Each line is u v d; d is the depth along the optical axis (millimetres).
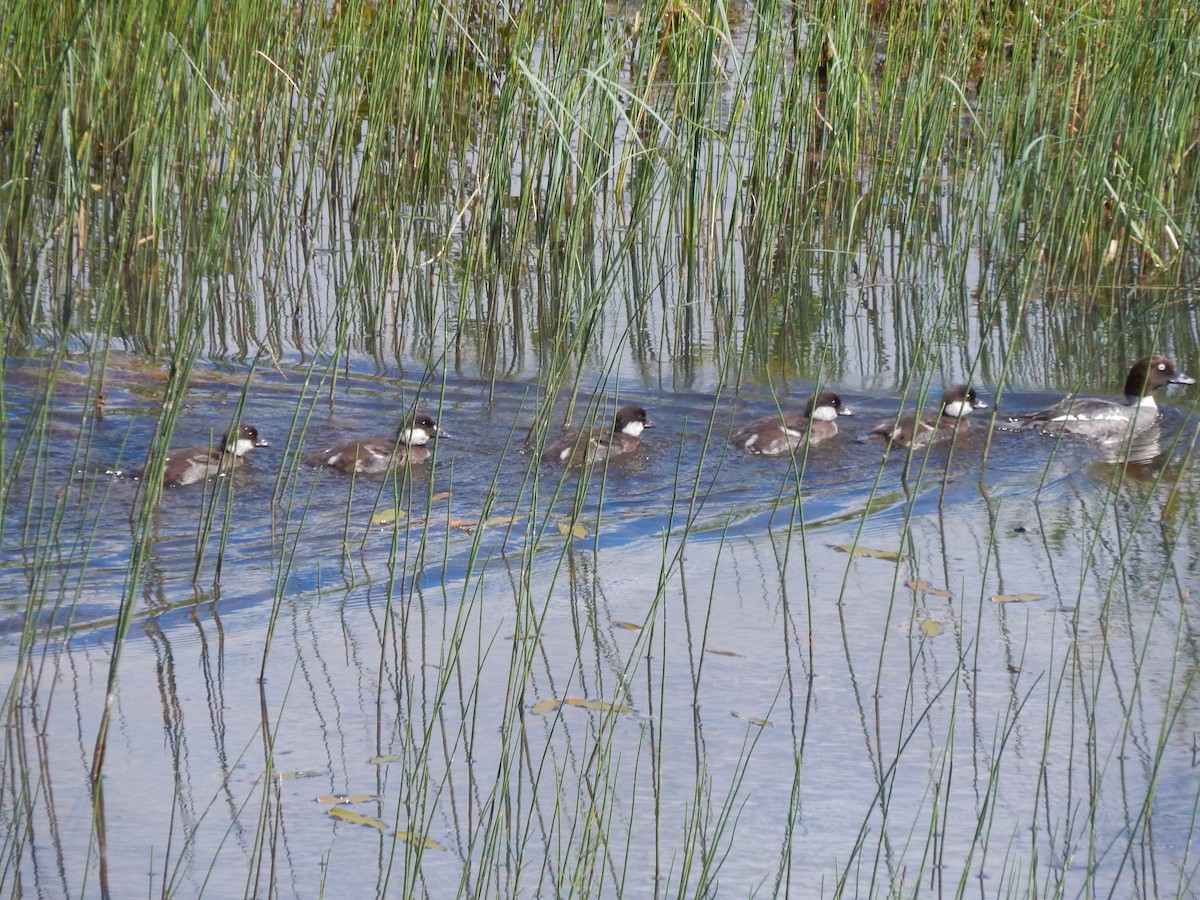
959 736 9406
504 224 21375
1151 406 16531
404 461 14703
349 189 23531
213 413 15898
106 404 15719
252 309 19531
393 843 7836
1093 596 11539
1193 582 11758
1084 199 21109
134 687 9742
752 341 19250
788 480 14547
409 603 11062
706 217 22828
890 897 7512
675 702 9773
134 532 12578
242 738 9109
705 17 20844
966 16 23672
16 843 7766
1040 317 20453
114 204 21328
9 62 19203
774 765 9016
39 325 17141
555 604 11328
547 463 14820
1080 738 9398
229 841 8031
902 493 14141
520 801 8422
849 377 17984
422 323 19484
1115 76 20859
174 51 17203
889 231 24094
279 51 21844
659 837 8258
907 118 23078
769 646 10641
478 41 24266
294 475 14281
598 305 13016
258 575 11812
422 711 9383
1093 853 8047
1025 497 14016
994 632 10898
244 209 21250
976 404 16203
